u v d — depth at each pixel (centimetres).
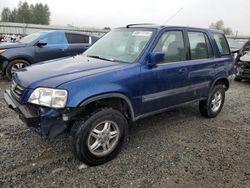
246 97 771
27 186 307
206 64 498
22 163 351
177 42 450
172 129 491
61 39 913
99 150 356
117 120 360
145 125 503
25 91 328
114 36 470
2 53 805
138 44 417
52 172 336
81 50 949
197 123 529
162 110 436
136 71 378
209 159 387
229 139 461
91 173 338
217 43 543
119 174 339
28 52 841
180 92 455
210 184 327
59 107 310
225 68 552
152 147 415
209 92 529
